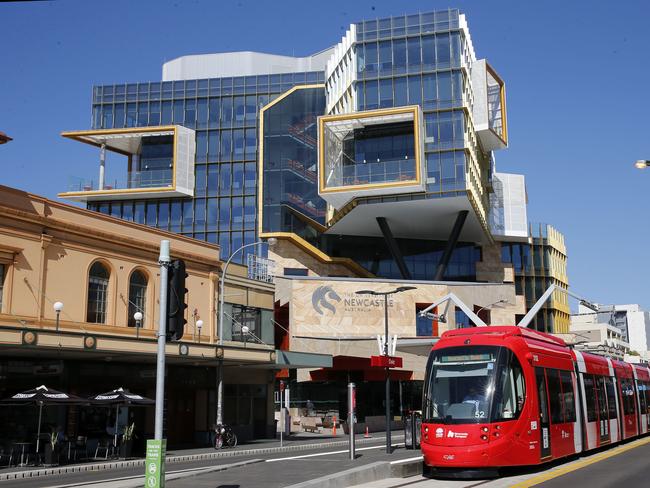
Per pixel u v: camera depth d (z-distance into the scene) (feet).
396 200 217.56
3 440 92.02
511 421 60.49
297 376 194.08
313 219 248.73
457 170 213.05
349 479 55.26
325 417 190.29
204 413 129.39
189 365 123.34
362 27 227.81
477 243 268.62
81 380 103.14
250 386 144.66
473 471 59.57
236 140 267.59
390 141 222.89
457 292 218.38
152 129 256.73
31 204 98.22
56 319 98.78
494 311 246.27
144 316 114.52
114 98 278.05
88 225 106.83
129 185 258.98
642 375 113.80
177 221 261.03
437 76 219.20
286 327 205.36
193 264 126.72
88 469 84.69
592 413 82.07
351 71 228.63
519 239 310.65
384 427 192.65
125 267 112.06
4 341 82.84
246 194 261.65
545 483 53.78
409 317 210.18
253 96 271.08
